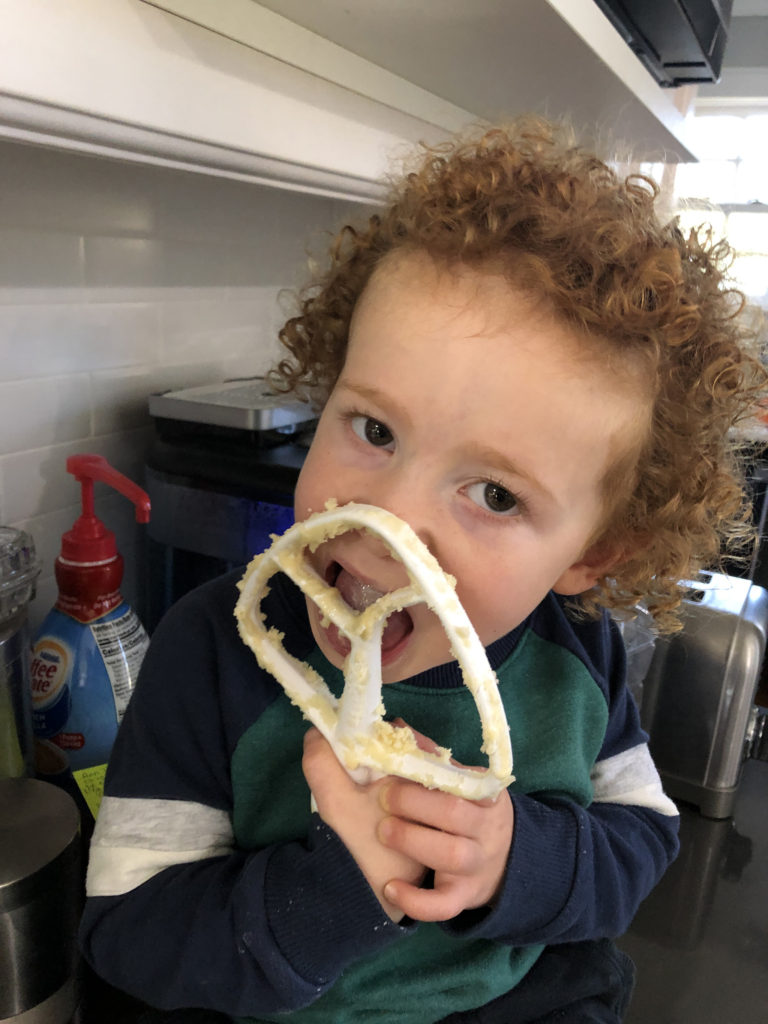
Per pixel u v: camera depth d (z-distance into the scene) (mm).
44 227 720
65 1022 544
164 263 871
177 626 555
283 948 430
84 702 680
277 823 521
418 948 551
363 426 435
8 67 378
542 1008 583
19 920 488
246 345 1027
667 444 495
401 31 619
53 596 794
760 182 2443
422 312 417
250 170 594
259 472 767
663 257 468
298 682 433
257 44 551
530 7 563
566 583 552
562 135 628
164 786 519
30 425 747
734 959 734
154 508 835
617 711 648
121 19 436
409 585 386
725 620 904
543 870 491
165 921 474
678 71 913
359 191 729
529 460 402
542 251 434
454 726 541
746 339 573
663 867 620
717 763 909
